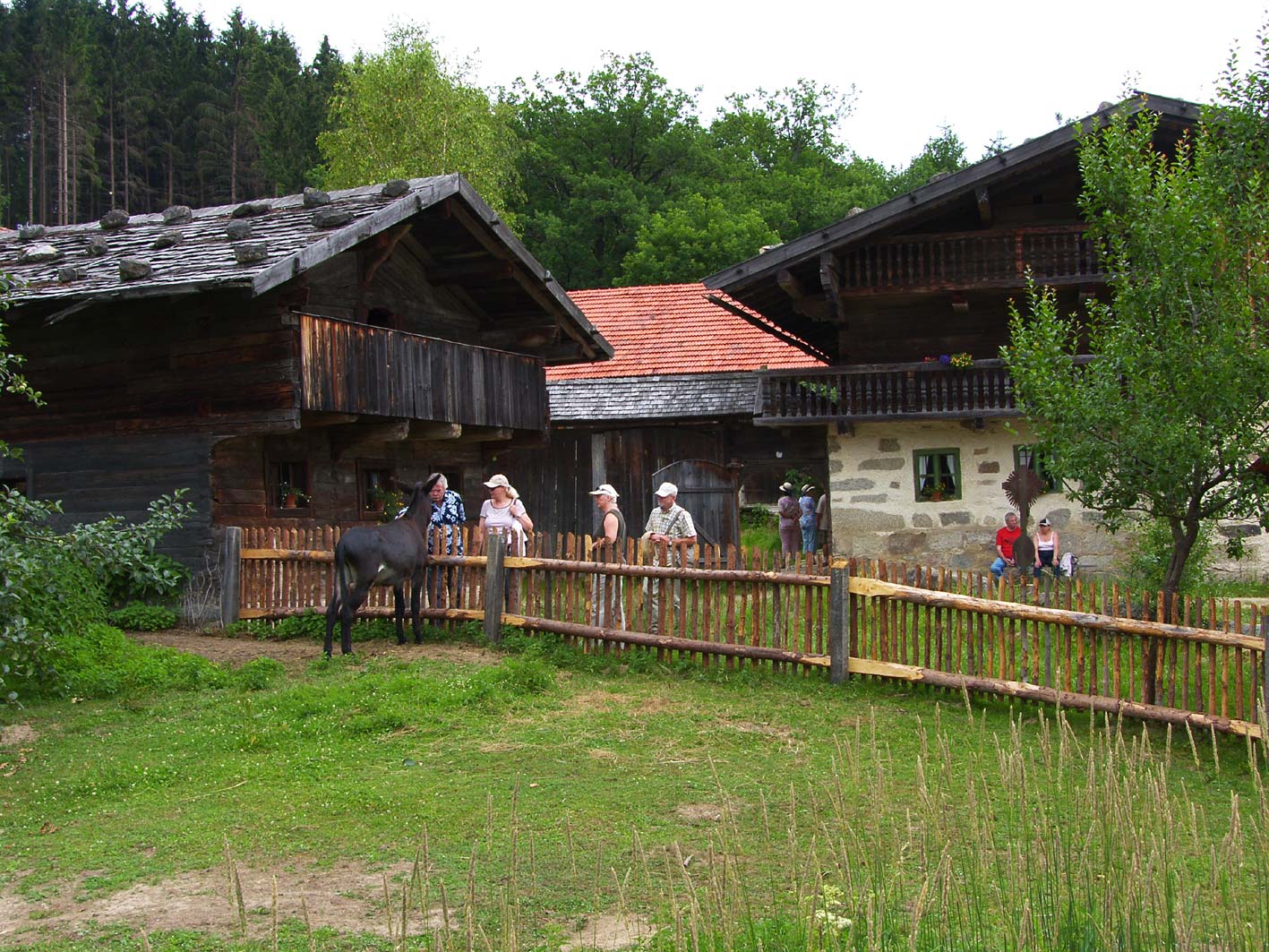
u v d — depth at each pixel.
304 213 15.30
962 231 18.45
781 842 6.62
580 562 11.81
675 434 23.92
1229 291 9.86
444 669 11.10
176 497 11.15
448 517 14.91
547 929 5.54
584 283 47.81
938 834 4.97
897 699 10.12
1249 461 9.84
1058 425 10.42
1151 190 10.49
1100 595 9.49
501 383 18.25
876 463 20.14
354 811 7.36
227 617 13.72
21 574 9.39
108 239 16.17
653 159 51.78
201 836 6.98
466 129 44.53
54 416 15.28
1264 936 4.33
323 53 63.06
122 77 57.28
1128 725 9.43
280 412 13.90
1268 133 10.16
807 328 22.55
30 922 5.82
